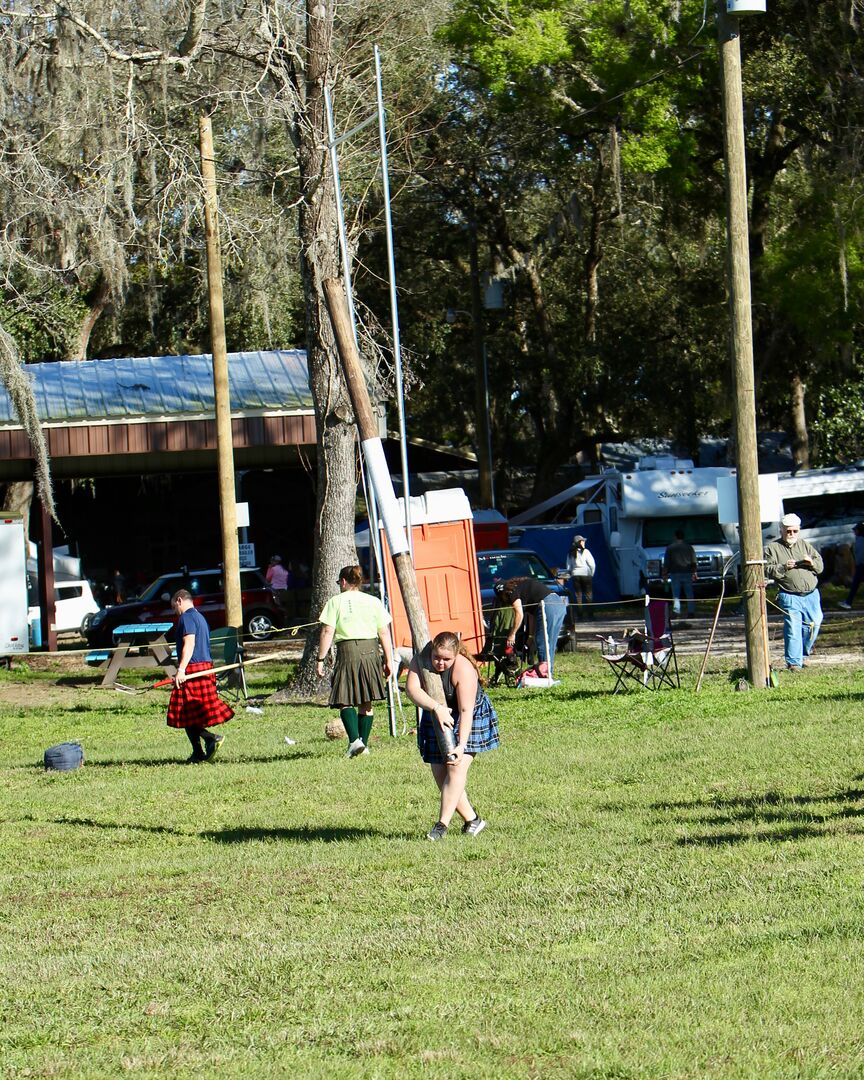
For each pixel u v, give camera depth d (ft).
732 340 137.28
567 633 195.31
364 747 108.27
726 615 240.94
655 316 365.61
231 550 184.44
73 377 246.88
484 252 379.96
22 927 59.47
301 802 88.99
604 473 304.30
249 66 159.63
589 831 72.08
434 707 71.82
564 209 293.23
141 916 60.29
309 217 159.33
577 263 382.22
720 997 41.88
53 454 228.43
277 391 239.50
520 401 389.39
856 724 104.53
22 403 185.26
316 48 151.94
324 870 67.05
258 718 145.89
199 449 232.12
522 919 54.13
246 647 246.06
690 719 116.37
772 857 61.41
